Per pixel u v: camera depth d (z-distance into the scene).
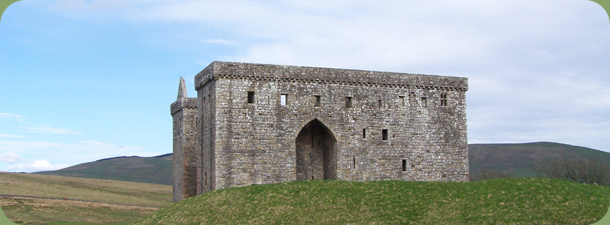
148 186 127.75
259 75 62.28
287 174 62.06
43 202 79.88
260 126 61.72
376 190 53.88
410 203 50.72
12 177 109.94
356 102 66.12
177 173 87.00
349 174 64.44
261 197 53.09
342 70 65.88
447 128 70.19
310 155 66.94
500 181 55.88
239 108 61.19
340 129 64.81
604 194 53.16
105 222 69.38
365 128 66.06
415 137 68.31
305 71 64.25
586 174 109.94
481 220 47.44
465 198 51.62
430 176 68.31
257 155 61.19
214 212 51.53
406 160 67.38
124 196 102.12
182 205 55.31
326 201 51.38
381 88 67.56
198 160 65.81
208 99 63.09
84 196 93.94
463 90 71.81
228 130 60.50
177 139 87.50
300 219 48.38
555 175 113.56
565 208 49.59
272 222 48.22
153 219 53.66
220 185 59.44
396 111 67.81
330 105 64.88
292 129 62.91
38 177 116.38
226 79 61.16
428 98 69.75
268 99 62.47
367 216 48.53
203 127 64.50
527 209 49.34
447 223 46.94
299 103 63.62
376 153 66.06
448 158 69.62
